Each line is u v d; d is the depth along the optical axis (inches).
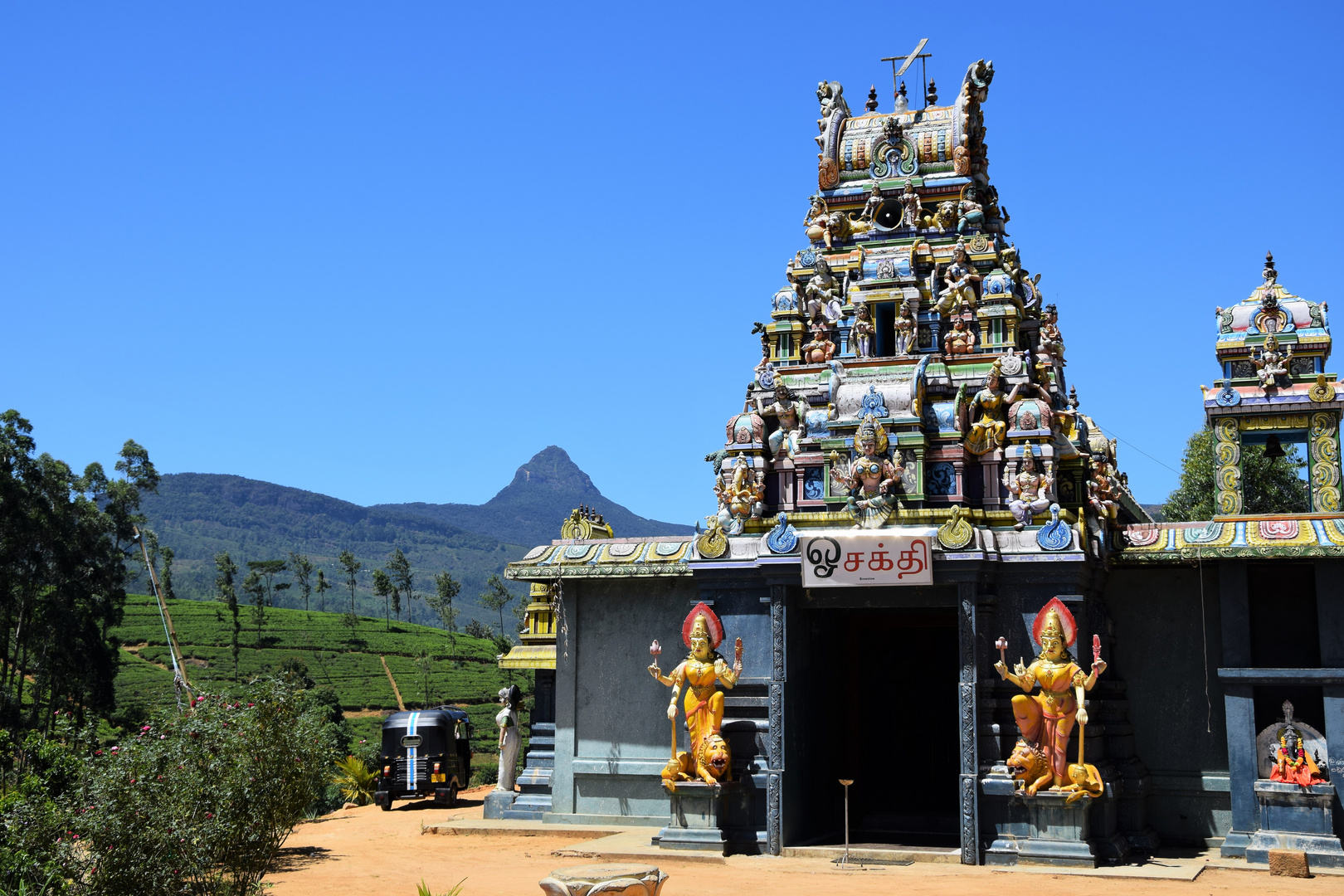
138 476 4015.8
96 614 2987.2
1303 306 1077.1
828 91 1205.1
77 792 626.5
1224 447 1058.1
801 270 1154.0
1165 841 961.5
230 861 675.4
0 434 2829.7
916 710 1108.5
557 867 877.2
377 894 765.3
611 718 1079.6
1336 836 866.1
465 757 1451.8
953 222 1114.1
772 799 923.4
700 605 968.9
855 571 912.3
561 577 1083.9
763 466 1056.8
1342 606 897.5
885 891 758.5
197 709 706.8
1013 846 864.3
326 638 5910.4
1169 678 983.0
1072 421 1008.2
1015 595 917.2
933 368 1015.6
